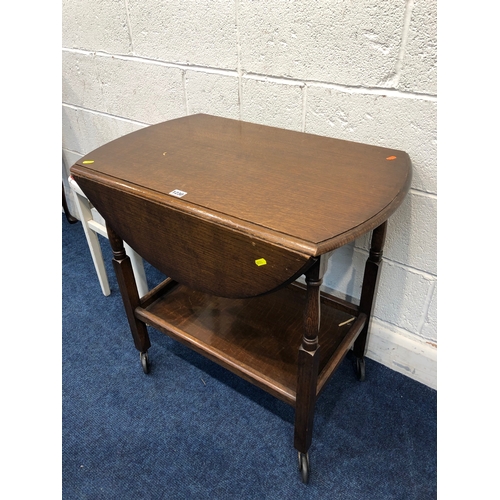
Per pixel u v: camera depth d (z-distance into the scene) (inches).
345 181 30.7
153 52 47.7
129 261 42.2
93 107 60.5
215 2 39.3
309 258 23.8
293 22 35.8
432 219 37.9
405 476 39.3
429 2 29.3
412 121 34.4
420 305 43.7
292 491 38.5
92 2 49.0
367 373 49.9
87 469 40.8
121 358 52.9
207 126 42.6
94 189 33.9
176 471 40.4
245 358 39.7
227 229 26.8
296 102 39.8
